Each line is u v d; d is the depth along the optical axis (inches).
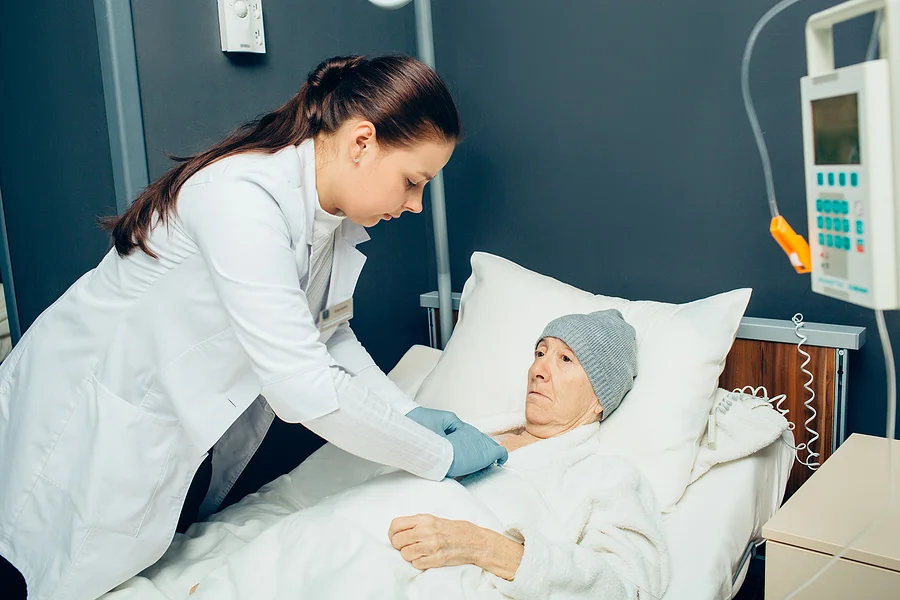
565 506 48.3
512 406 61.7
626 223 72.4
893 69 24.5
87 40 56.2
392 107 38.6
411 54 82.9
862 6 26.0
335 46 73.3
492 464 49.9
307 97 42.1
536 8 73.8
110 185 57.9
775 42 61.6
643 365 58.4
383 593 37.0
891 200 25.0
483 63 78.3
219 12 61.6
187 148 60.7
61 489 42.5
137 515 42.1
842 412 59.9
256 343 36.7
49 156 62.4
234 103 64.0
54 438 42.8
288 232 39.5
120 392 42.0
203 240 37.4
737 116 64.3
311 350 37.3
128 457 41.4
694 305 60.8
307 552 40.1
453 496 43.5
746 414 57.9
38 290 67.6
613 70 70.4
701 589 44.1
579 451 52.8
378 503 43.3
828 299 62.4
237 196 37.4
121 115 55.7
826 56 28.9
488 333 65.5
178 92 59.6
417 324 87.5
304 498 55.3
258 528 49.2
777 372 62.2
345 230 48.8
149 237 40.8
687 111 66.9
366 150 39.8
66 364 43.4
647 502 49.6
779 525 43.7
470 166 81.4
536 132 76.3
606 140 72.1
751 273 66.0
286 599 38.3
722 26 63.9
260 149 40.4
